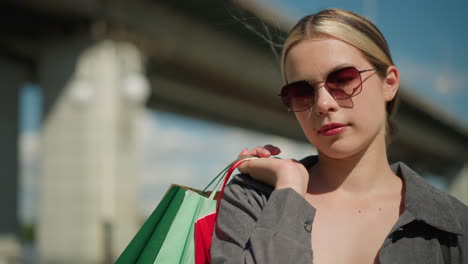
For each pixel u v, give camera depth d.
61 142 13.27
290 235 1.29
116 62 13.35
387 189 1.43
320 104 1.37
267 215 1.33
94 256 12.48
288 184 1.40
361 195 1.43
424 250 1.23
